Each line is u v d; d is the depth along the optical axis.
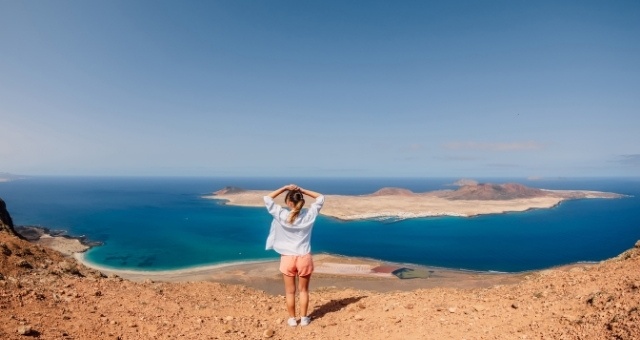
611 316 5.54
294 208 7.36
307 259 7.46
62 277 10.12
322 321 7.73
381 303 8.61
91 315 7.17
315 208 7.51
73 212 147.12
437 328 6.59
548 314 6.65
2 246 11.18
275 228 7.57
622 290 6.45
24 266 10.31
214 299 10.37
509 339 5.77
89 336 6.09
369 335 6.63
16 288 7.83
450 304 7.96
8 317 6.20
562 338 5.45
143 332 6.65
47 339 5.62
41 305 7.16
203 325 7.46
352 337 6.60
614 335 4.98
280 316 8.46
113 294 9.02
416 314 7.46
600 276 8.37
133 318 7.36
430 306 7.89
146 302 8.74
